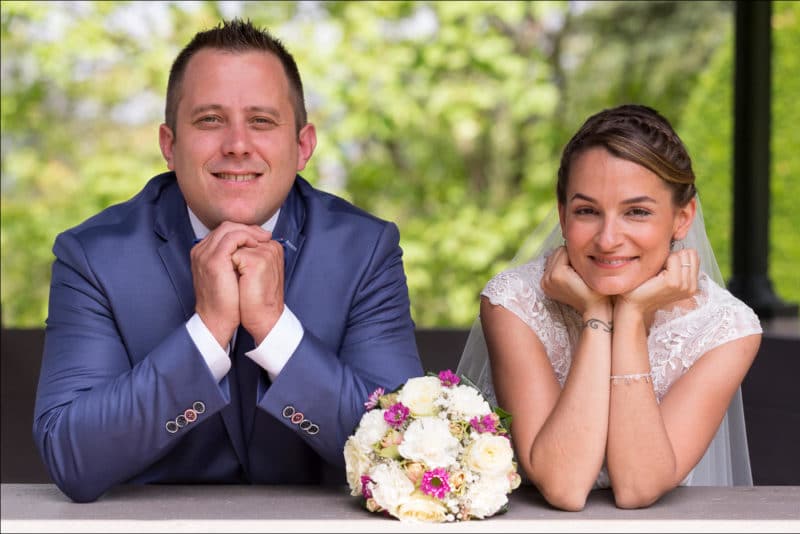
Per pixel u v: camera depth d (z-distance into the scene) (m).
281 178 2.71
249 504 2.43
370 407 2.41
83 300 2.71
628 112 2.70
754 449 4.26
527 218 11.73
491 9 10.91
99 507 2.41
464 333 4.99
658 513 2.41
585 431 2.51
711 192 9.01
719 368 2.85
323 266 2.82
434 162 12.20
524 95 11.21
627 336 2.62
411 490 2.23
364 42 11.06
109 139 11.65
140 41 11.12
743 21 5.43
